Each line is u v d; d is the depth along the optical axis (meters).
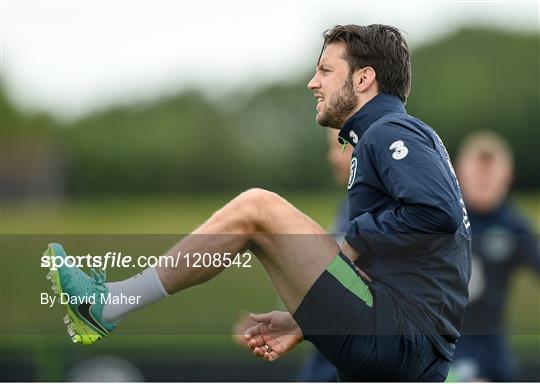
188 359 23.09
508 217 24.23
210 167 138.62
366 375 14.55
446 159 14.57
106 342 22.80
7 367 22.45
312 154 132.62
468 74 139.38
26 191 141.75
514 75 138.75
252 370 23.34
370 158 14.44
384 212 14.15
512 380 23.83
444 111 137.75
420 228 13.77
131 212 122.38
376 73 15.45
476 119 136.62
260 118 138.25
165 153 140.00
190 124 140.62
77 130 145.50
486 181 24.27
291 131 134.62
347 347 14.38
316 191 131.62
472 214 24.31
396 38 15.69
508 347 24.81
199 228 14.73
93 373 22.67
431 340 14.38
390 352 14.26
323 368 21.23
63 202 140.00
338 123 15.76
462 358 23.28
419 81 139.88
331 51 15.69
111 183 141.62
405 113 15.33
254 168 136.25
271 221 14.38
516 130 134.50
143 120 143.50
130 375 22.86
